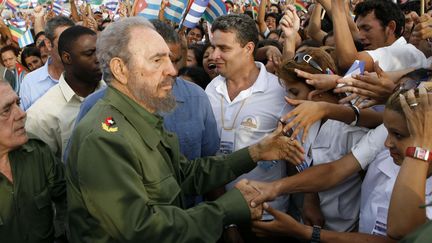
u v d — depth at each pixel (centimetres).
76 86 307
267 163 272
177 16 529
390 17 345
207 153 284
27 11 978
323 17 544
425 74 209
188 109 269
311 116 217
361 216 224
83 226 189
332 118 225
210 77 425
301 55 244
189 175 229
